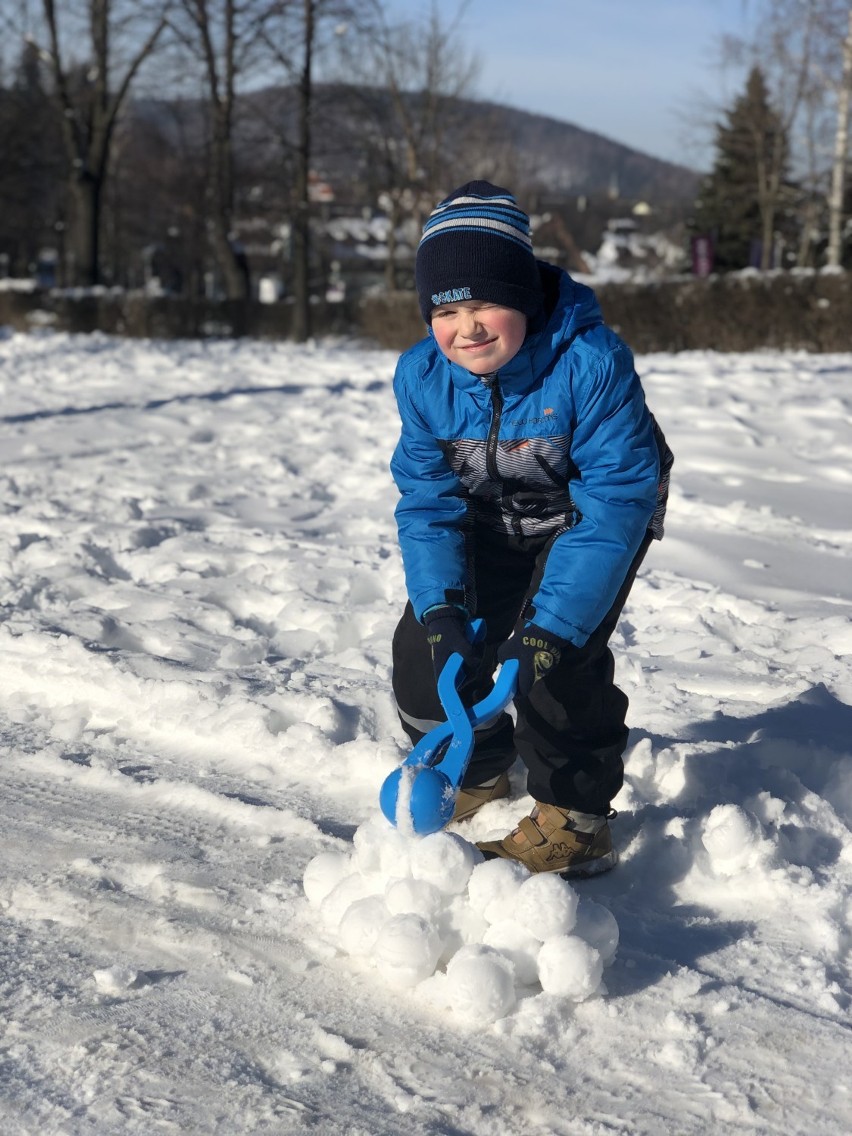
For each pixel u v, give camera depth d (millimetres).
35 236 53781
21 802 2893
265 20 26297
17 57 36031
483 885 2123
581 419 2348
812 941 2266
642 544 2525
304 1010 2043
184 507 6355
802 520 5902
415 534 2508
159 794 2920
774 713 3354
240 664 3826
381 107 28344
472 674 2348
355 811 2830
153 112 36281
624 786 2770
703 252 23625
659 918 2361
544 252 57125
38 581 4629
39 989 2094
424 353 2451
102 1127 1741
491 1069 1896
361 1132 1744
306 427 9188
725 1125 1775
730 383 11258
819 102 28344
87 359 16469
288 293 48031
